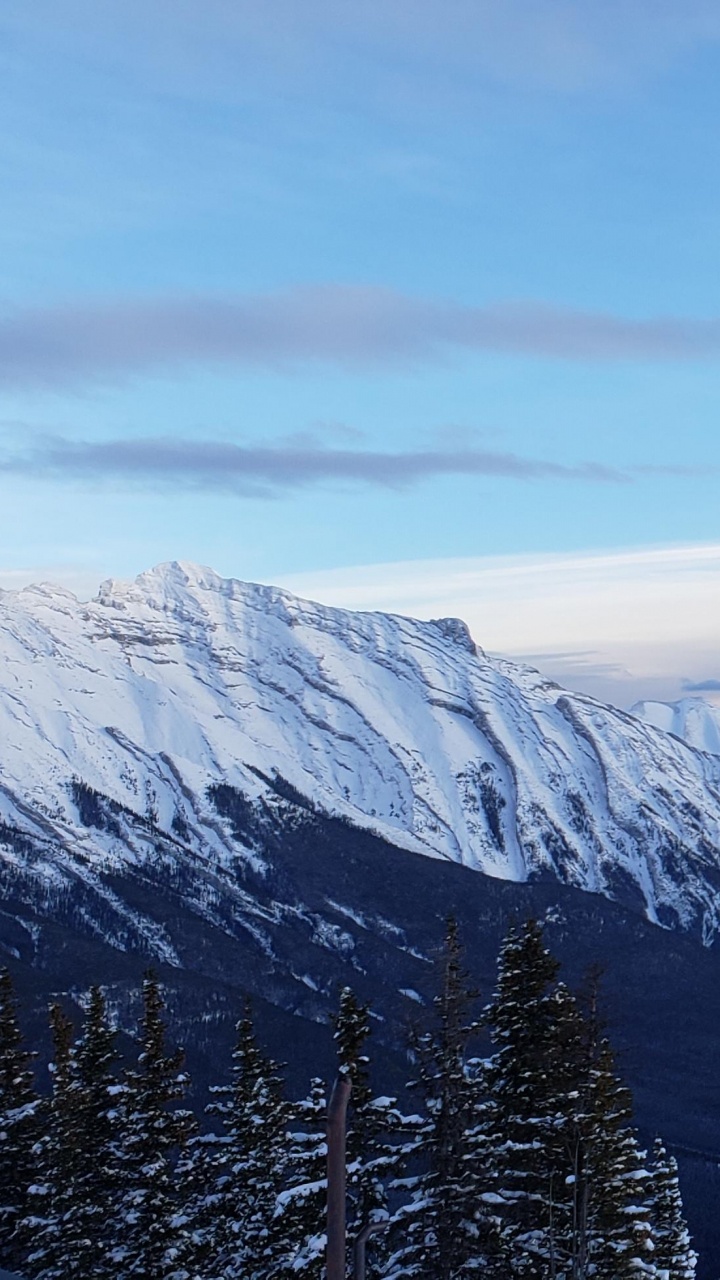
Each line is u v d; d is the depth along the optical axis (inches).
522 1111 2118.6
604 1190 2143.2
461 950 2096.5
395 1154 2087.8
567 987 2166.6
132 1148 2385.6
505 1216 2089.1
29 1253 2402.8
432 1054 2068.2
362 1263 1496.1
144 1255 2319.1
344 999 2183.8
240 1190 2369.6
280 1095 2427.4
